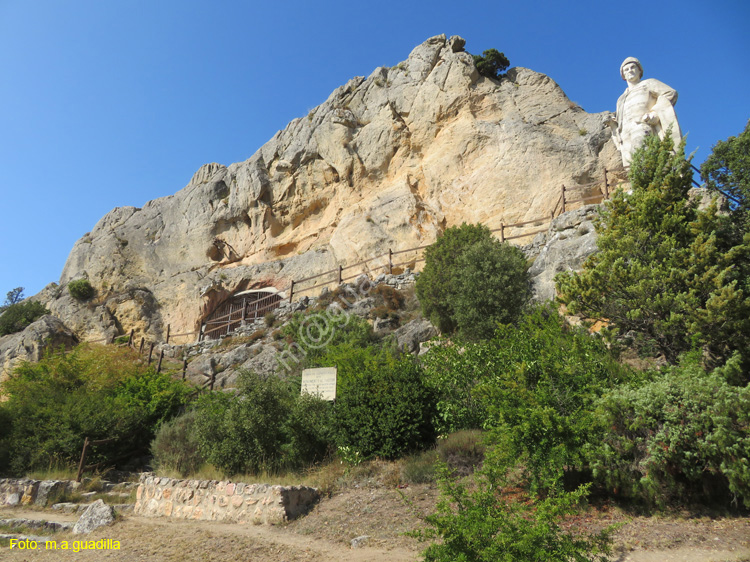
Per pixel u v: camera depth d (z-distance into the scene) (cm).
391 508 711
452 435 854
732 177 1160
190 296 3238
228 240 3444
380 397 927
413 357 1069
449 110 2720
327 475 871
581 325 1041
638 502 622
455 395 935
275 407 998
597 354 813
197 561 644
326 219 3030
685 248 910
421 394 924
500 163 2436
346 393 988
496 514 455
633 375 761
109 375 1600
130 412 1323
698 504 607
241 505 793
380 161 2873
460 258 1578
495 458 587
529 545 411
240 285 3141
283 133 3466
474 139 2564
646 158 1089
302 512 770
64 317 3288
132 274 3488
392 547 607
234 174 3591
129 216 3891
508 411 682
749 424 571
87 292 3400
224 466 967
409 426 878
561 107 2555
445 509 466
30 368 1691
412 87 2903
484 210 2375
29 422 1230
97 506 870
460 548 430
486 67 2805
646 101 1750
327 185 3114
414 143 2797
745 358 794
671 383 640
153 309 3281
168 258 3509
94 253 3616
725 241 968
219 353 2459
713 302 797
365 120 3061
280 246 3206
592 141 2348
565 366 767
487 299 1359
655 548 531
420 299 1680
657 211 985
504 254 1466
